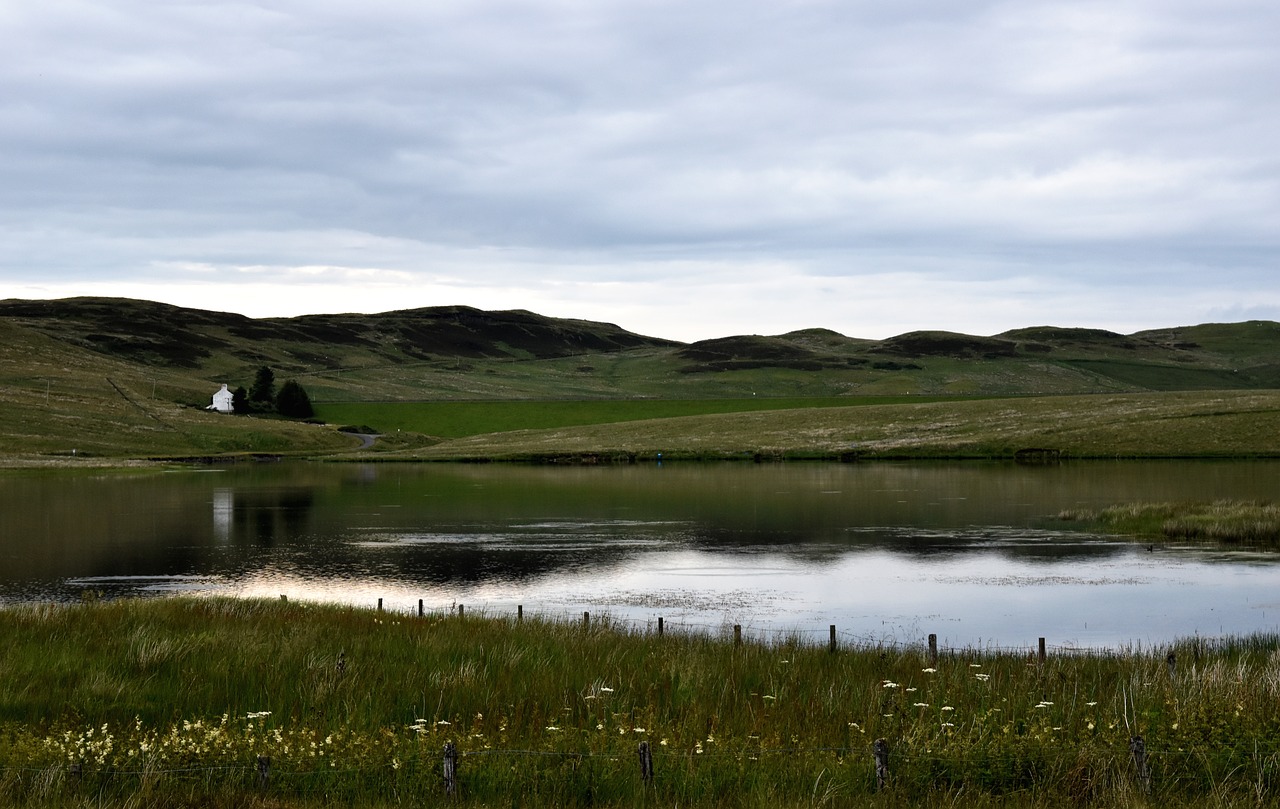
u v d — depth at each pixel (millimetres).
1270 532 47906
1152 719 13695
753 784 11953
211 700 15203
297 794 11805
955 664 18625
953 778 12188
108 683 15711
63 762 12039
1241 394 146625
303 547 48344
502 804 11398
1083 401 148000
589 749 12828
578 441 148750
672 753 12586
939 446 121000
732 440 138250
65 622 21078
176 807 11281
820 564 42375
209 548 48031
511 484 89688
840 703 15156
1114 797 11516
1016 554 44594
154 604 24391
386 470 114812
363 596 35188
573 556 45156
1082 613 31266
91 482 94250
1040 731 13195
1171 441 114812
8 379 188375
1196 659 20609
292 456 146500
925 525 55719
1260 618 30203
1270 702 14156
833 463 114062
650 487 83938
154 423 164875
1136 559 42719
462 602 34000
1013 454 115375
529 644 19828
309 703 14977
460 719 14398
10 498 75625
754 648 20672
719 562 43156
